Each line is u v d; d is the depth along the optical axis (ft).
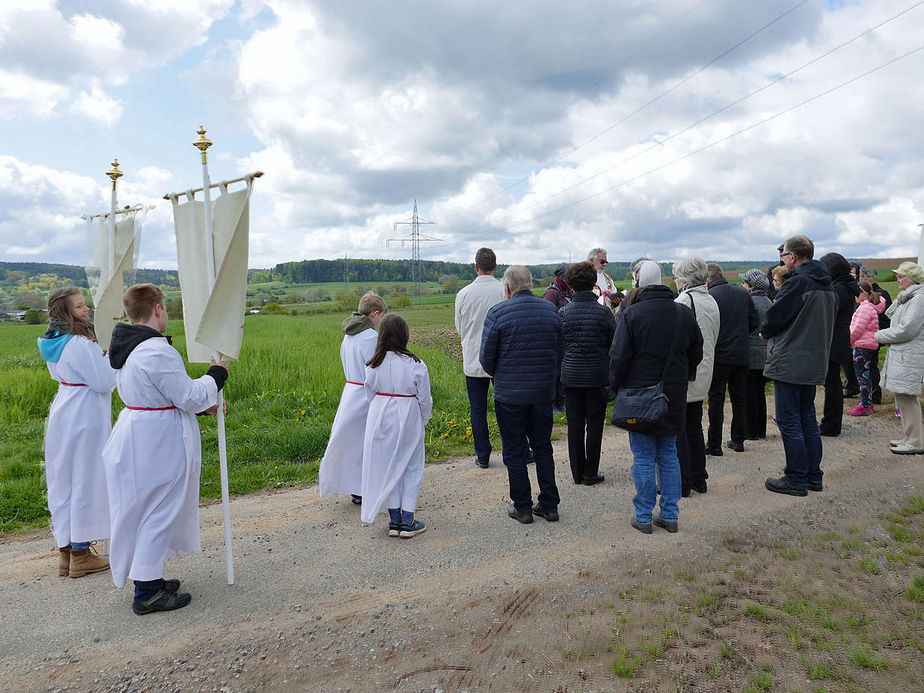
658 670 9.64
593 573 13.10
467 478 20.16
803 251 17.31
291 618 11.61
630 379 14.82
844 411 27.71
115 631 11.27
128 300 11.88
